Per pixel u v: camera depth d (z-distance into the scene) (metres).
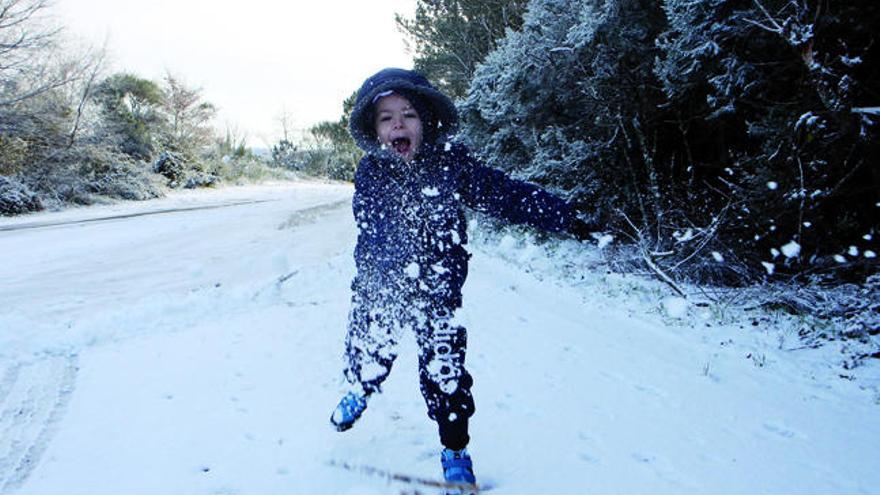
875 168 4.95
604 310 5.81
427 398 2.12
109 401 3.07
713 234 5.95
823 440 2.83
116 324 4.72
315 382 3.33
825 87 4.76
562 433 2.73
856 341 4.41
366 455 2.39
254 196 26.86
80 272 7.85
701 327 5.13
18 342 4.16
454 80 16.22
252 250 9.59
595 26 7.69
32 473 2.27
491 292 6.34
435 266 2.07
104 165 24.08
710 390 3.54
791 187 5.32
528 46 9.07
